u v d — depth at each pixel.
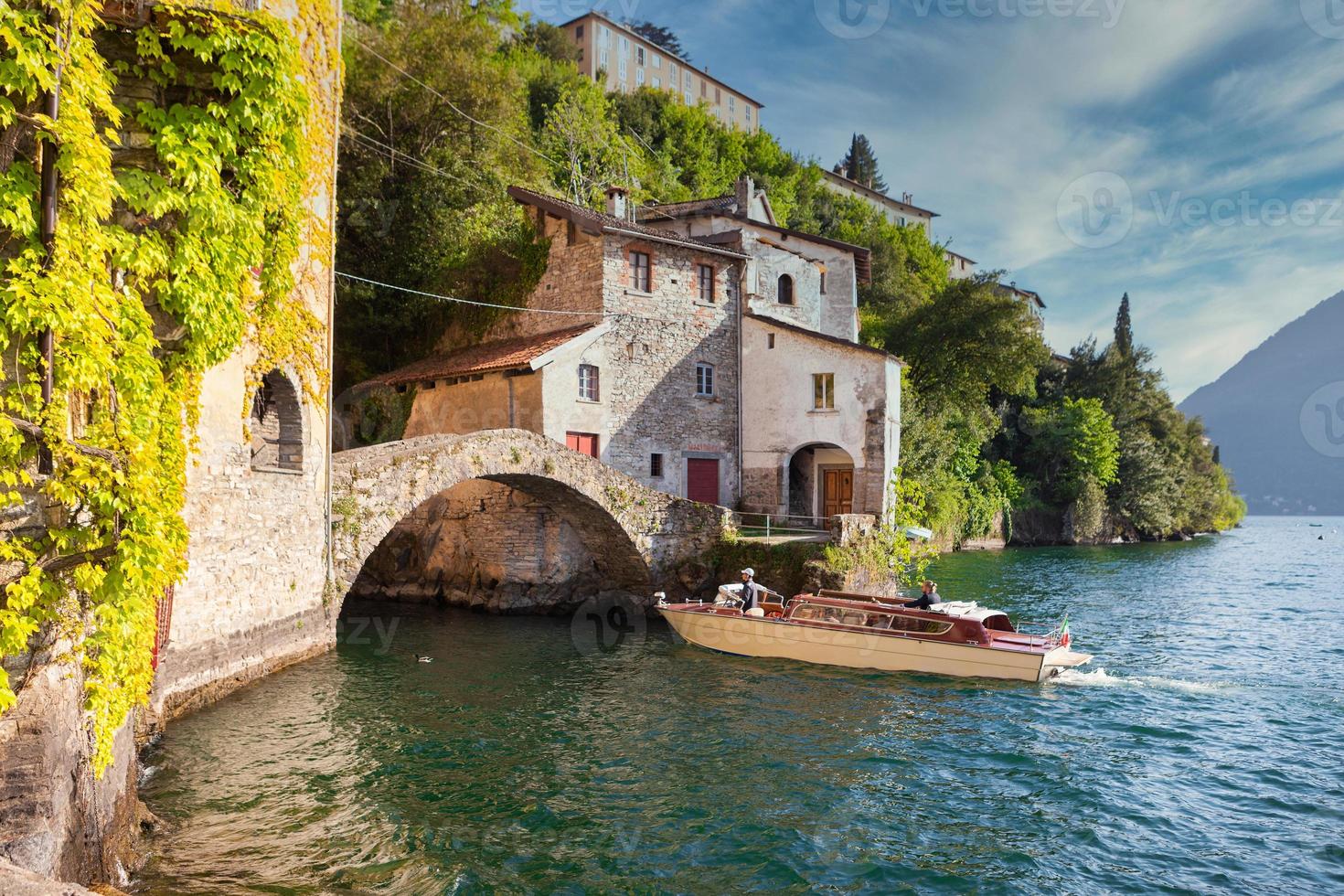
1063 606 26.09
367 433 28.72
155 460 6.77
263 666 13.66
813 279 33.50
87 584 6.06
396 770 10.43
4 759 5.23
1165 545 59.41
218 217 7.39
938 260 73.69
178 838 8.07
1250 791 10.23
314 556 15.32
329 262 15.63
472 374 24.31
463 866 7.82
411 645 18.92
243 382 12.76
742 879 7.82
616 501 21.38
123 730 7.22
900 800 9.85
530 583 23.44
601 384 24.75
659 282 26.45
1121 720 13.18
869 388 25.80
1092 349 64.31
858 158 94.00
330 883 7.27
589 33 69.00
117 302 6.37
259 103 7.52
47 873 5.15
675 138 61.25
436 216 31.91
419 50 33.59
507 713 13.31
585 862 8.05
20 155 5.65
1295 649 19.38
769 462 27.69
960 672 15.95
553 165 44.03
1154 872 8.09
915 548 25.98
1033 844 8.69
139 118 7.10
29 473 5.77
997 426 51.81
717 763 11.09
